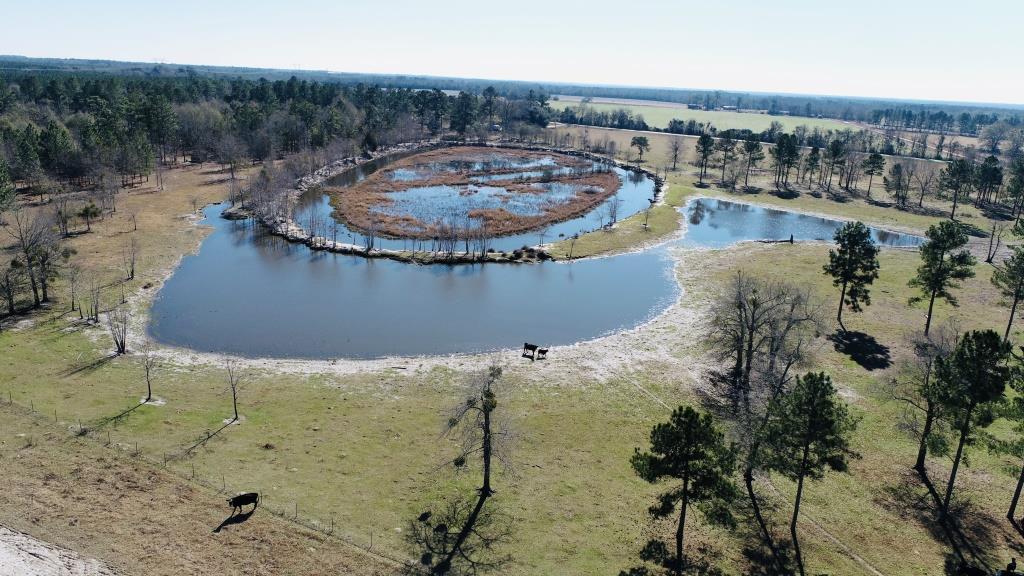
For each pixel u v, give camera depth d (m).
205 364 64.81
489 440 44.53
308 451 48.62
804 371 64.25
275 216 124.31
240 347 70.38
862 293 78.31
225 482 43.47
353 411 55.69
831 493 47.59
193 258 101.88
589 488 46.19
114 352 65.69
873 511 45.59
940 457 52.34
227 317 78.81
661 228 128.62
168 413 52.91
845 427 41.03
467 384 56.03
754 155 190.75
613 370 66.69
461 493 44.78
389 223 126.88
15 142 135.62
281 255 106.12
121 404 53.81
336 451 48.91
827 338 75.38
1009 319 77.00
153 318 76.81
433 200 149.12
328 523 40.19
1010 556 41.31
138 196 137.38
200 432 50.12
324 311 82.31
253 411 54.66
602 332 77.94
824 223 139.75
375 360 68.12
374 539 39.22
